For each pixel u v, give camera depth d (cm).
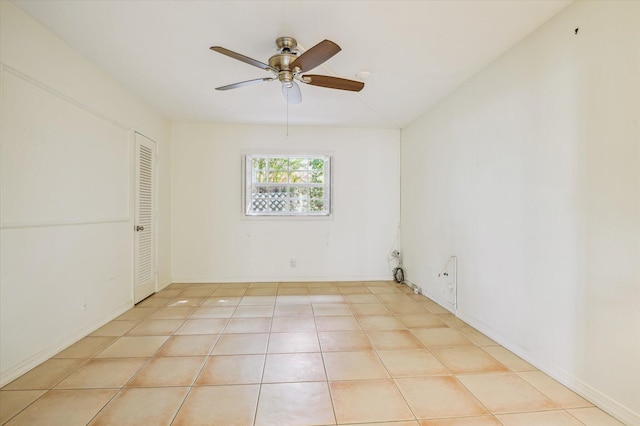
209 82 315
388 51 252
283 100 364
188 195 461
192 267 463
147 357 233
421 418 168
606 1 171
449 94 342
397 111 401
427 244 396
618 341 166
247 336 272
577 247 189
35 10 202
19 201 203
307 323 304
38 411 171
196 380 203
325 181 486
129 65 280
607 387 172
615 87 167
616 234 167
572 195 192
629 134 160
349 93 342
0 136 189
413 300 382
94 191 280
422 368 220
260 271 472
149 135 387
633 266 159
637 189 157
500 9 199
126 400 181
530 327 226
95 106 280
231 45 246
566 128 196
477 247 290
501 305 257
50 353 230
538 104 218
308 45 243
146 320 309
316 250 480
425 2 193
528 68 228
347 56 261
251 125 470
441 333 282
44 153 223
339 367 221
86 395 186
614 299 168
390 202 488
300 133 477
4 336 194
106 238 299
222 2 194
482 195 283
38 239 219
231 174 468
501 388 196
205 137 463
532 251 224
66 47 243
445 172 350
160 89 333
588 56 182
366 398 185
